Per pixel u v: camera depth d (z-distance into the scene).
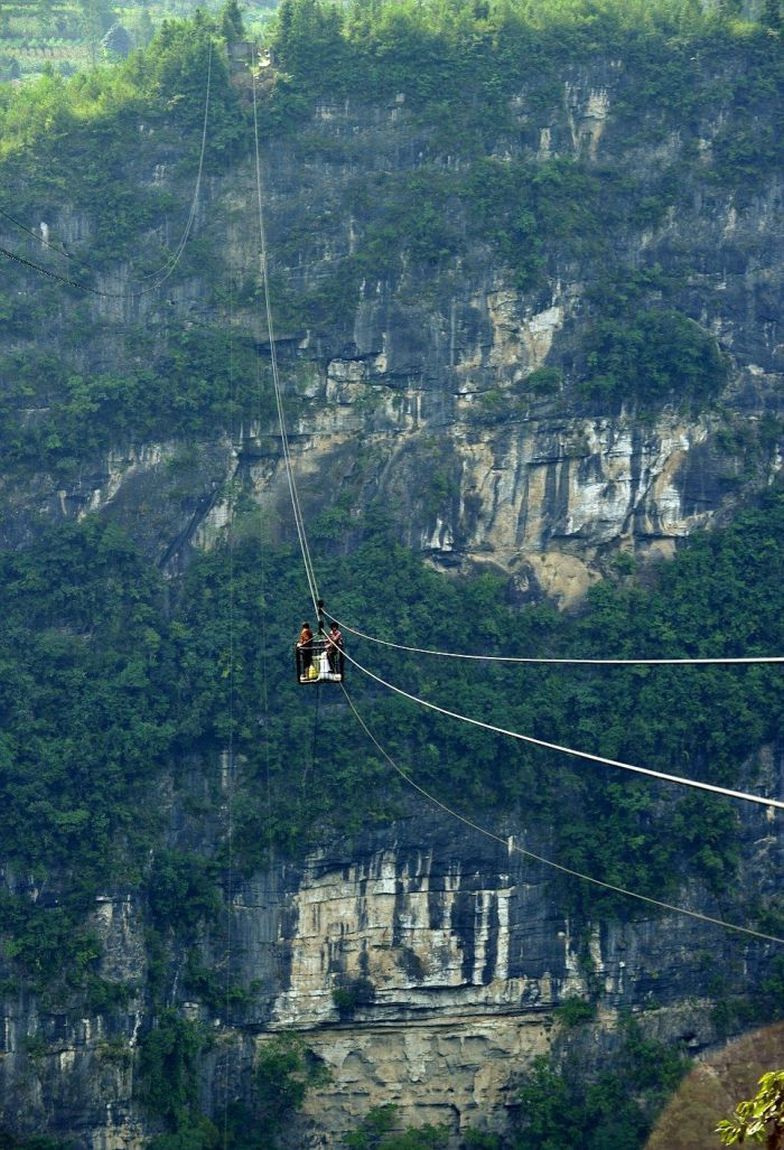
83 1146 165.00
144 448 185.00
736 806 175.12
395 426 186.62
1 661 176.62
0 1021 165.38
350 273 186.38
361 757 176.25
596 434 185.62
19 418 185.25
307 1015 172.50
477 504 185.75
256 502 186.12
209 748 177.38
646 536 186.62
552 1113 167.00
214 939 172.00
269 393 186.50
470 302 186.00
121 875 169.88
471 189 185.75
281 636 180.12
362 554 183.38
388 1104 171.25
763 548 184.12
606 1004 171.75
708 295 187.25
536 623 182.75
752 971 171.75
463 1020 173.88
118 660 178.12
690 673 179.00
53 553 181.00
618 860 173.38
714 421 185.88
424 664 180.38
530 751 176.38
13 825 170.00
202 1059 169.38
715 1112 164.75
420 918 174.50
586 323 186.75
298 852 173.12
